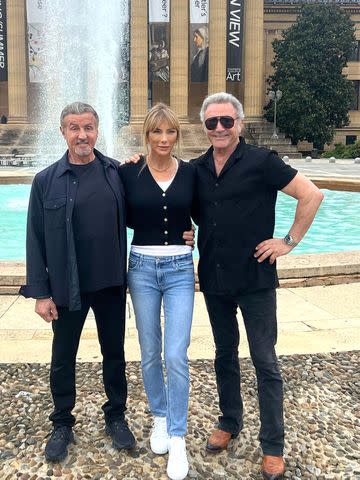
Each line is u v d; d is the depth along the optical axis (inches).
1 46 1676.9
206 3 1652.3
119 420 134.7
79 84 1327.5
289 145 1624.0
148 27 1659.7
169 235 130.0
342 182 745.6
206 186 126.6
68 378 131.5
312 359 182.2
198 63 1681.8
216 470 123.1
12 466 123.0
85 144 123.8
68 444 130.6
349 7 1996.8
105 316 133.0
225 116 121.3
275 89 1788.9
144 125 127.0
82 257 125.6
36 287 126.9
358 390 161.2
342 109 1774.1
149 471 122.1
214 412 147.6
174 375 124.6
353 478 120.6
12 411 147.1
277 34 1985.7
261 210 124.4
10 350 189.2
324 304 242.8
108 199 126.0
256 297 125.4
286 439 135.0
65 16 1318.9
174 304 129.2
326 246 418.0
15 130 1643.7
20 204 598.9
